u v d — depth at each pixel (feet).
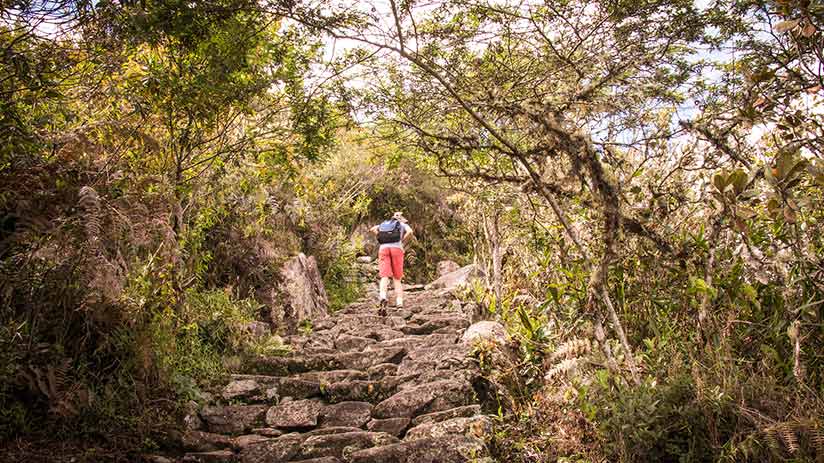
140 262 14.67
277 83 14.32
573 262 15.67
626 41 12.04
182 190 16.35
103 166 13.53
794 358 11.50
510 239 23.41
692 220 14.21
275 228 26.40
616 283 14.65
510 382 16.55
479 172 12.62
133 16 9.98
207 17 10.80
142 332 14.08
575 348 13.71
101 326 13.74
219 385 16.40
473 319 24.62
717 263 12.71
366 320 25.63
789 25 9.70
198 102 14.20
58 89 12.70
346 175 38.65
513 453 13.62
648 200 13.32
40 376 12.04
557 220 16.20
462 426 13.84
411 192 43.19
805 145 10.71
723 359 11.73
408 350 19.67
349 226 42.98
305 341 21.98
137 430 13.23
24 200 11.65
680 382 11.86
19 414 11.85
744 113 11.04
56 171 12.07
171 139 16.06
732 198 11.03
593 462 12.37
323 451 13.53
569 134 11.37
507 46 13.10
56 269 12.43
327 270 32.35
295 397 16.37
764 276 11.66
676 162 13.35
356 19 10.91
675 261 13.07
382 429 14.56
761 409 10.97
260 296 22.90
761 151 13.15
